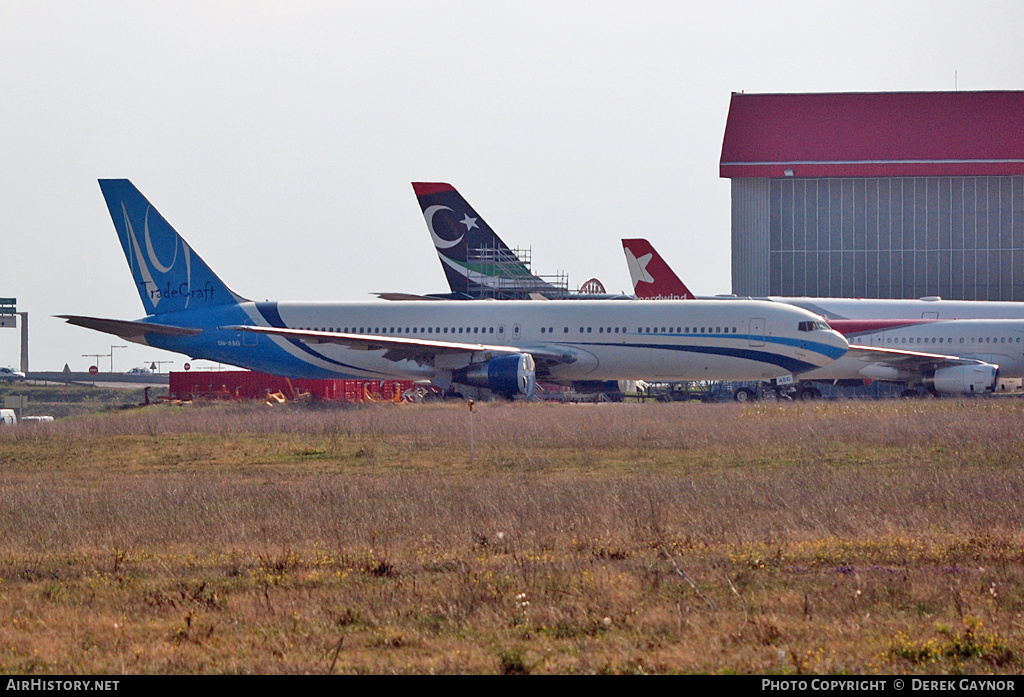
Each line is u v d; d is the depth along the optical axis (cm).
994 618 5478
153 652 5131
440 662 4938
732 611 5688
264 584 6356
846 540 7431
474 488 10069
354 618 5662
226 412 19562
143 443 15262
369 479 11206
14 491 10381
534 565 6612
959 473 10412
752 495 9050
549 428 15175
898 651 5028
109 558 7200
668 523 8062
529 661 4944
